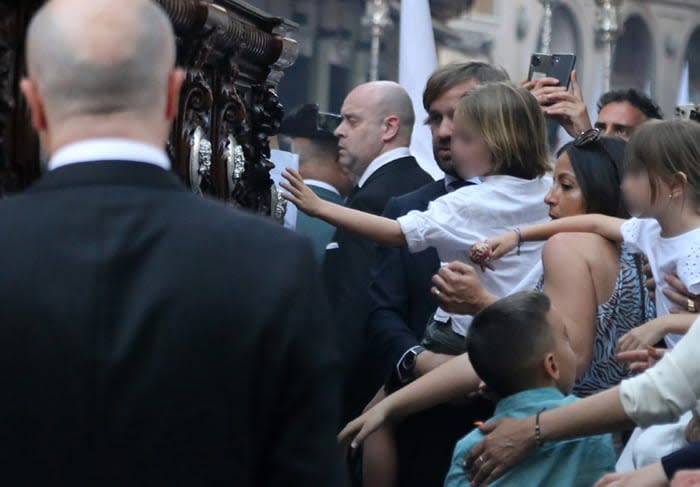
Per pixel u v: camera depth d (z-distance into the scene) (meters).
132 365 1.99
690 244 3.74
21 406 1.97
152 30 2.06
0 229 2.03
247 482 2.03
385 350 4.51
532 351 3.55
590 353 3.89
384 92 5.41
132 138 2.08
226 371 2.01
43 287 1.99
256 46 3.81
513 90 4.32
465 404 4.23
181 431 1.99
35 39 2.05
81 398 1.97
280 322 2.03
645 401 3.14
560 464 3.49
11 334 1.98
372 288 4.70
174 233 2.05
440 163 4.83
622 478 3.08
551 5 26.11
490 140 4.26
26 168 2.63
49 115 2.07
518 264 4.31
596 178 4.16
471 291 3.96
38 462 1.96
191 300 2.02
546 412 3.41
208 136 3.54
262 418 2.04
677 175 3.72
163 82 2.09
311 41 24.86
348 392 4.91
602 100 6.43
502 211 4.25
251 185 3.94
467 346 3.67
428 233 4.23
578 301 3.91
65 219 2.04
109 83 2.04
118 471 1.97
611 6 26.36
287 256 2.07
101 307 2.00
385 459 4.30
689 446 3.06
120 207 2.05
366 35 25.05
